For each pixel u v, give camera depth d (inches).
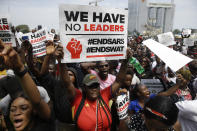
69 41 81.1
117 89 90.7
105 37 87.7
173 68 96.6
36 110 59.9
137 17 3971.5
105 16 85.8
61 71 82.5
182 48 382.9
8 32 139.8
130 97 117.4
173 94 119.9
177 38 844.0
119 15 88.7
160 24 4151.1
